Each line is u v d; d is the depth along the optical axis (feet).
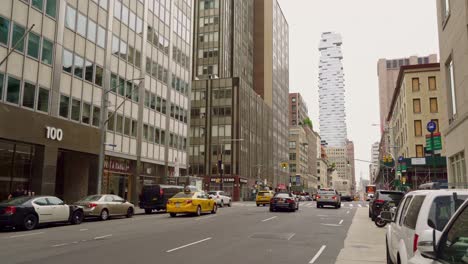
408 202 23.16
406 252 20.03
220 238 47.24
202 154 262.06
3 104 78.33
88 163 110.93
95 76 107.55
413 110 188.65
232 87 265.34
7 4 80.53
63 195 107.24
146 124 133.80
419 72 190.80
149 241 43.93
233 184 251.80
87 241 43.78
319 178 595.88
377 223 65.31
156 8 143.95
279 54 409.08
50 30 91.91
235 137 258.37
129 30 125.18
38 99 87.61
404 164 147.23
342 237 50.98
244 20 343.26
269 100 362.53
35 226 57.62
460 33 71.87
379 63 453.99
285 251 38.45
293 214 93.61
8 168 82.64
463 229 11.49
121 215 82.12
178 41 162.30
